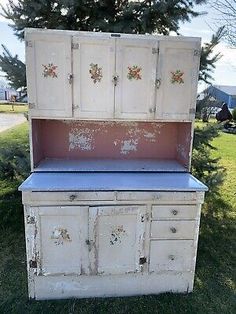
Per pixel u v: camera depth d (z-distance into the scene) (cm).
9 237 295
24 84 310
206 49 305
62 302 203
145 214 197
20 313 193
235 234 318
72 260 199
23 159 326
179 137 254
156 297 210
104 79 208
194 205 200
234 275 244
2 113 1484
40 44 199
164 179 213
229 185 476
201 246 288
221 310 202
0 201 363
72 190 189
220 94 2831
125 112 214
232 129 1209
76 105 210
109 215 195
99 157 259
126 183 201
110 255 201
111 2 298
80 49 201
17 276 233
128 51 204
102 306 200
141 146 261
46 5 280
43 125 247
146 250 204
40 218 191
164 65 209
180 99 216
